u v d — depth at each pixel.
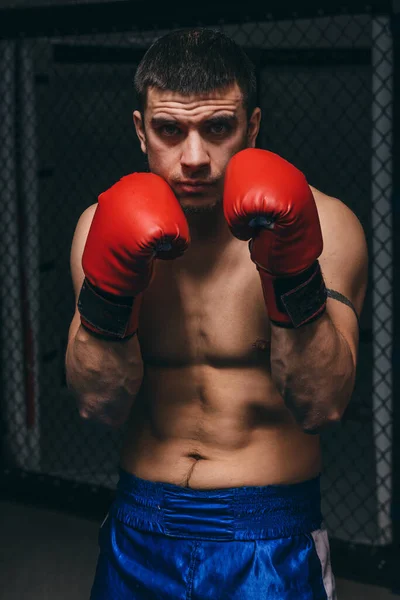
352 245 1.42
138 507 1.52
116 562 1.53
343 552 2.94
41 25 3.17
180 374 1.47
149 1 2.94
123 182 1.25
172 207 1.22
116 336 1.30
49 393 4.39
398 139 2.79
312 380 1.29
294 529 1.46
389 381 3.04
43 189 4.09
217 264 1.43
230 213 1.17
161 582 1.46
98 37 3.89
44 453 4.09
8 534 3.30
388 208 2.96
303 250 1.19
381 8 2.67
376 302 3.18
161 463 1.49
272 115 4.94
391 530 2.92
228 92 1.27
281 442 1.46
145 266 1.22
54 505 3.49
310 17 2.74
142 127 1.41
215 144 1.29
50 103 4.04
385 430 3.02
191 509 1.47
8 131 3.78
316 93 4.93
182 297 1.44
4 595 2.87
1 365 3.80
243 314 1.42
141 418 1.53
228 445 1.46
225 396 1.45
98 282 1.25
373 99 3.02
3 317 3.85
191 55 1.28
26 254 3.85
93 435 4.32
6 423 3.85
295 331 1.25
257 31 4.60
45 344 4.23
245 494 1.45
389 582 2.86
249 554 1.44
